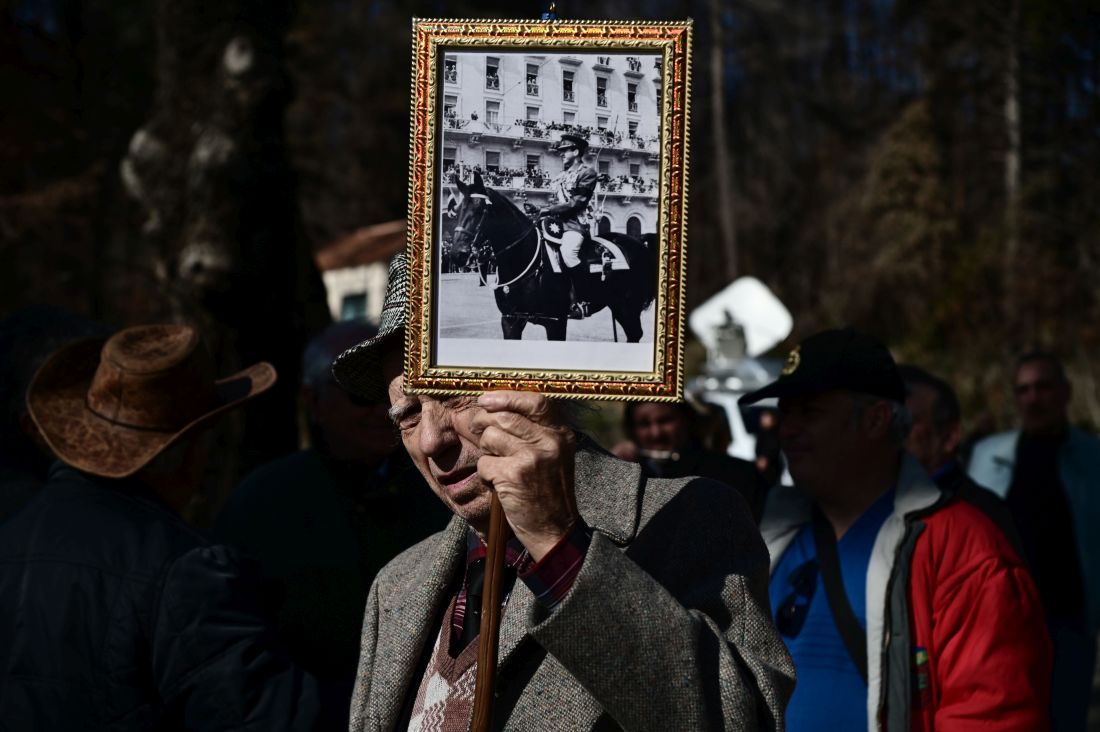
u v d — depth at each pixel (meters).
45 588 2.29
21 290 13.63
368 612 2.08
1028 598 2.83
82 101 12.18
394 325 1.91
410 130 1.58
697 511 1.75
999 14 21.56
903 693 2.83
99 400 2.55
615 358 1.53
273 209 5.73
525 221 1.55
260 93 5.67
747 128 30.31
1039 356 5.07
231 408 2.68
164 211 5.75
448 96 1.57
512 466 1.52
